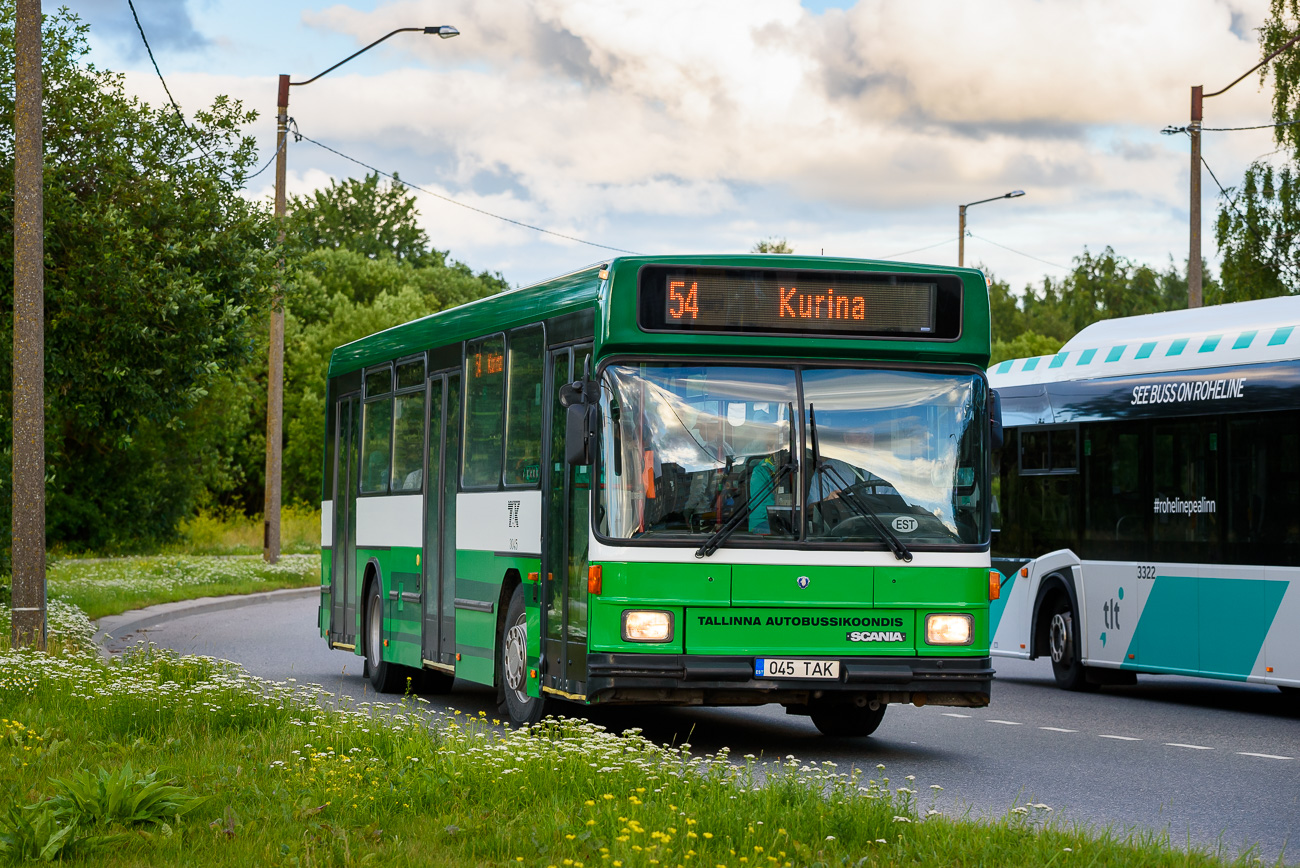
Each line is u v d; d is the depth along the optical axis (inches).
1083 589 688.4
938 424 449.7
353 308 2896.2
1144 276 4175.7
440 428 584.4
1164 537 642.8
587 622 433.7
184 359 869.2
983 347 455.5
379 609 652.1
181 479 2118.6
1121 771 438.9
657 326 437.7
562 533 458.0
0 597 909.2
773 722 556.1
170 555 1956.2
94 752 391.9
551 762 346.6
